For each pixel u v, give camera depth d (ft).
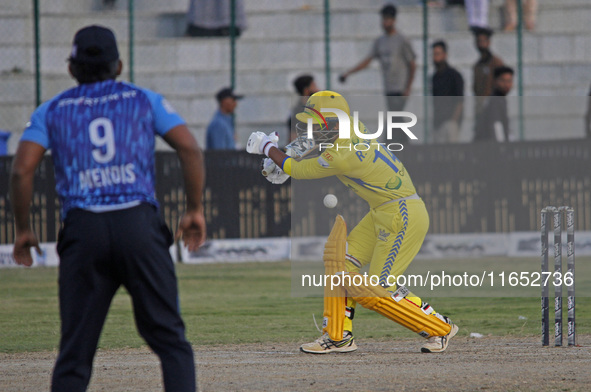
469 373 62.39
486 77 191.31
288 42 237.25
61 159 42.80
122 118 42.91
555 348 75.72
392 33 193.26
